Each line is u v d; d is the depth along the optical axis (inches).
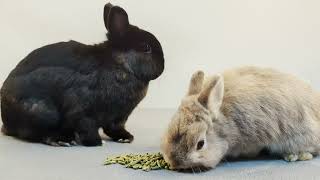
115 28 39.8
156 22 56.1
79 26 55.1
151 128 45.7
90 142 39.4
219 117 32.2
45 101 39.6
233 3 56.5
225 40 57.0
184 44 56.7
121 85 39.5
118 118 40.6
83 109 39.3
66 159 35.5
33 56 40.9
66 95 39.3
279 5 57.1
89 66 39.4
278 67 58.2
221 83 31.9
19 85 39.9
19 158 35.7
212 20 56.5
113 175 32.0
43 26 54.6
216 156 31.7
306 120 34.2
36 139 40.3
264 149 35.5
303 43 57.9
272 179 31.1
